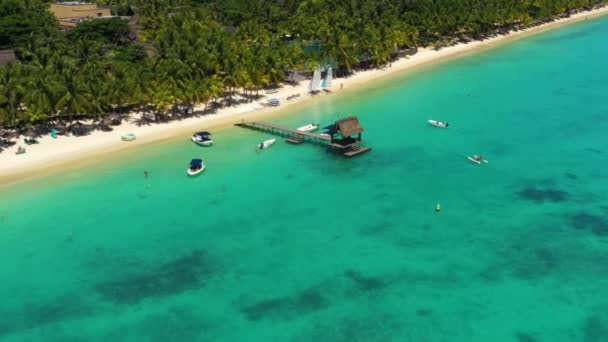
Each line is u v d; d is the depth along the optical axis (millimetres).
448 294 52031
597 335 46875
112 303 52094
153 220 65250
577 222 63406
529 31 171625
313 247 59719
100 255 58969
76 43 112375
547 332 47312
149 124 91688
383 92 111312
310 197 70000
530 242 59812
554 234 61156
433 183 73188
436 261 56906
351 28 127062
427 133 90125
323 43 126188
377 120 96062
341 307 50719
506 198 69062
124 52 116125
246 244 60469
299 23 137875
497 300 51062
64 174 75312
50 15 146625
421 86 115438
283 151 83125
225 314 50281
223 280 54812
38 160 78438
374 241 60562
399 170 76938
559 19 189250
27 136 84625
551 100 105938
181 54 96250
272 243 60594
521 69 128375
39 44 110250
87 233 62688
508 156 81000
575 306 50156
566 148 83500
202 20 135625
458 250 58656
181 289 53781
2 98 79125
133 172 76312
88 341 47625
